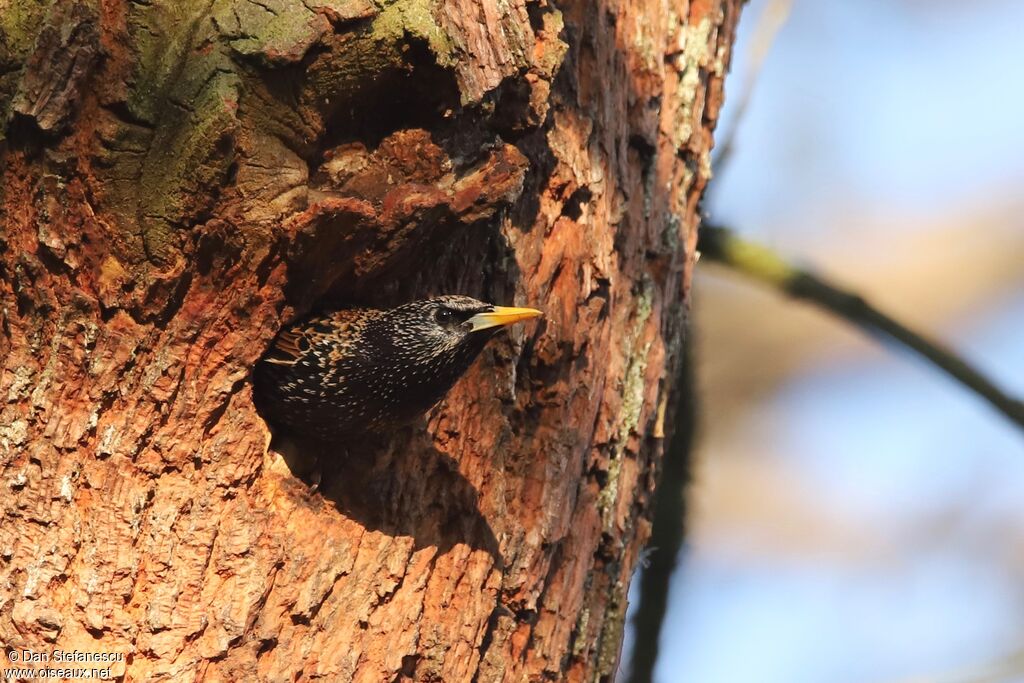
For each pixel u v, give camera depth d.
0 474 9.05
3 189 9.10
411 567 9.74
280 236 9.19
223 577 9.16
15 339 9.21
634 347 11.15
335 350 10.00
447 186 9.66
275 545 9.30
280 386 10.14
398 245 9.64
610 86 10.88
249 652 9.02
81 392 9.15
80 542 8.96
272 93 9.09
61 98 8.78
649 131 11.28
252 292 9.36
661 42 11.45
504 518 10.17
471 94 9.29
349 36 9.05
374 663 9.36
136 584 8.96
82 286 9.16
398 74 9.33
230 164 9.06
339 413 10.09
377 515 9.86
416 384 9.99
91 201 9.09
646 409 11.13
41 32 8.72
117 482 9.06
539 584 10.20
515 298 10.44
